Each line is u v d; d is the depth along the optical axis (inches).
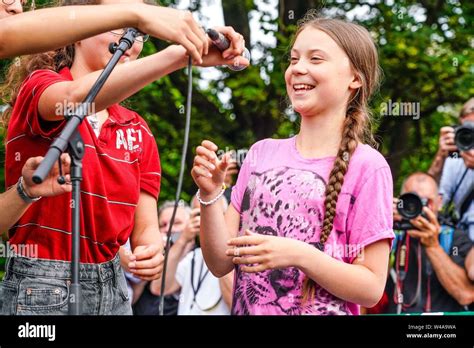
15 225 102.3
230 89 301.4
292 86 103.4
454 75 299.6
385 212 98.6
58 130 99.2
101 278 102.7
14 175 103.5
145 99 290.4
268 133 292.8
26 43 90.0
